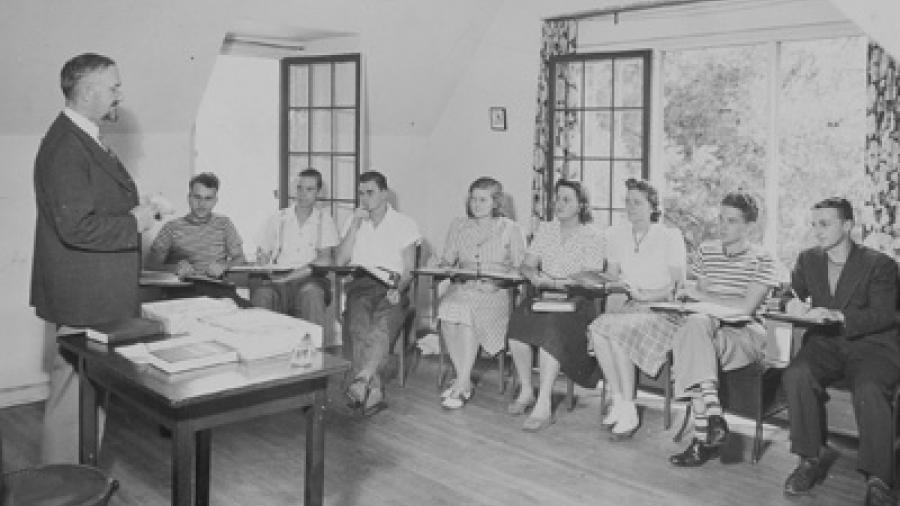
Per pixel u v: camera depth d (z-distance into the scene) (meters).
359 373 4.57
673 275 4.51
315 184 5.39
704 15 5.14
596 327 4.33
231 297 4.30
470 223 5.18
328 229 5.45
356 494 3.50
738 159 5.19
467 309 4.75
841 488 3.62
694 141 5.36
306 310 4.98
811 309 3.84
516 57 6.00
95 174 3.06
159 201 3.27
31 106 4.53
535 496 3.52
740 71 5.14
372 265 5.08
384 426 4.38
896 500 3.37
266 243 5.42
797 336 4.03
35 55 4.30
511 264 5.07
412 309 5.19
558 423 4.47
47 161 3.02
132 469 3.72
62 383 3.10
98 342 2.76
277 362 2.62
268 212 6.75
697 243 5.30
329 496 3.47
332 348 5.95
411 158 6.56
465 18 5.95
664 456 4.00
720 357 3.93
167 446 4.02
